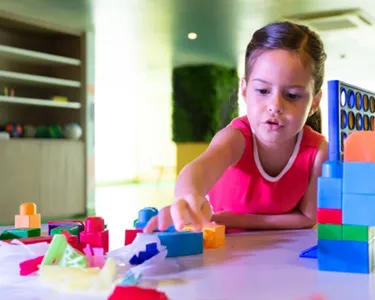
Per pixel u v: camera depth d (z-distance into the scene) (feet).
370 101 1.97
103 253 1.61
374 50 14.44
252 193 2.66
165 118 23.34
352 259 1.47
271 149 2.58
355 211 1.47
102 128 22.85
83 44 11.61
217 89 18.15
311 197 2.62
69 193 11.05
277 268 1.53
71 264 1.41
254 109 2.18
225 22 11.71
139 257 1.53
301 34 2.17
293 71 2.08
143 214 2.06
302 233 2.37
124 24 11.73
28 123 11.33
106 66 17.62
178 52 15.38
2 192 9.64
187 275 1.43
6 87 10.71
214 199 2.82
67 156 11.03
